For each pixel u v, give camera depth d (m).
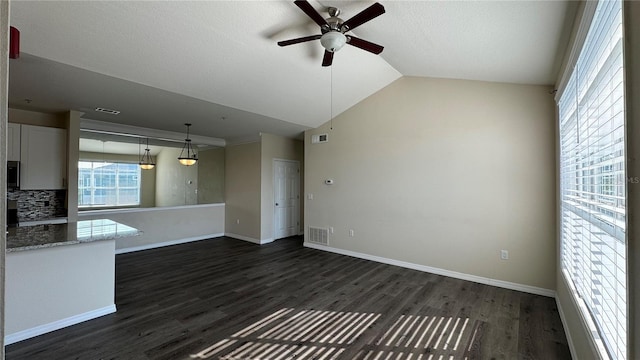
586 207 2.03
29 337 2.54
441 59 3.47
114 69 3.12
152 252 5.57
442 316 3.02
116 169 8.90
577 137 2.16
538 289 3.57
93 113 4.60
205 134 6.48
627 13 1.07
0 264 0.40
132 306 3.20
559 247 3.18
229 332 2.68
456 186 4.18
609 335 1.54
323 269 4.54
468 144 4.08
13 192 4.33
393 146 4.79
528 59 2.91
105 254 3.01
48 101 3.97
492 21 2.36
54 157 4.42
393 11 2.61
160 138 6.12
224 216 7.20
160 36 2.82
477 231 4.00
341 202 5.46
